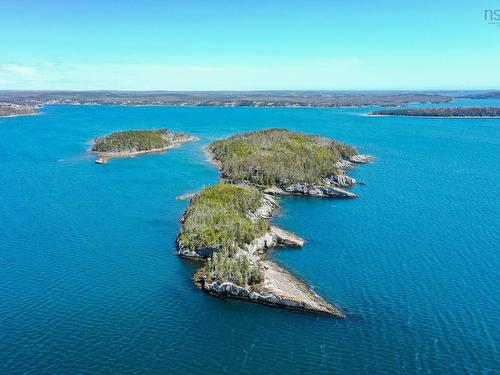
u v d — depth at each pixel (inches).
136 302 3745.1
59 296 3831.2
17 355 3090.6
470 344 3216.0
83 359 3065.9
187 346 3208.7
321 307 3609.7
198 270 4296.3
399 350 3159.5
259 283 3860.7
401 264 4429.1
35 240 5019.7
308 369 2992.1
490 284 4015.8
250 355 3122.5
